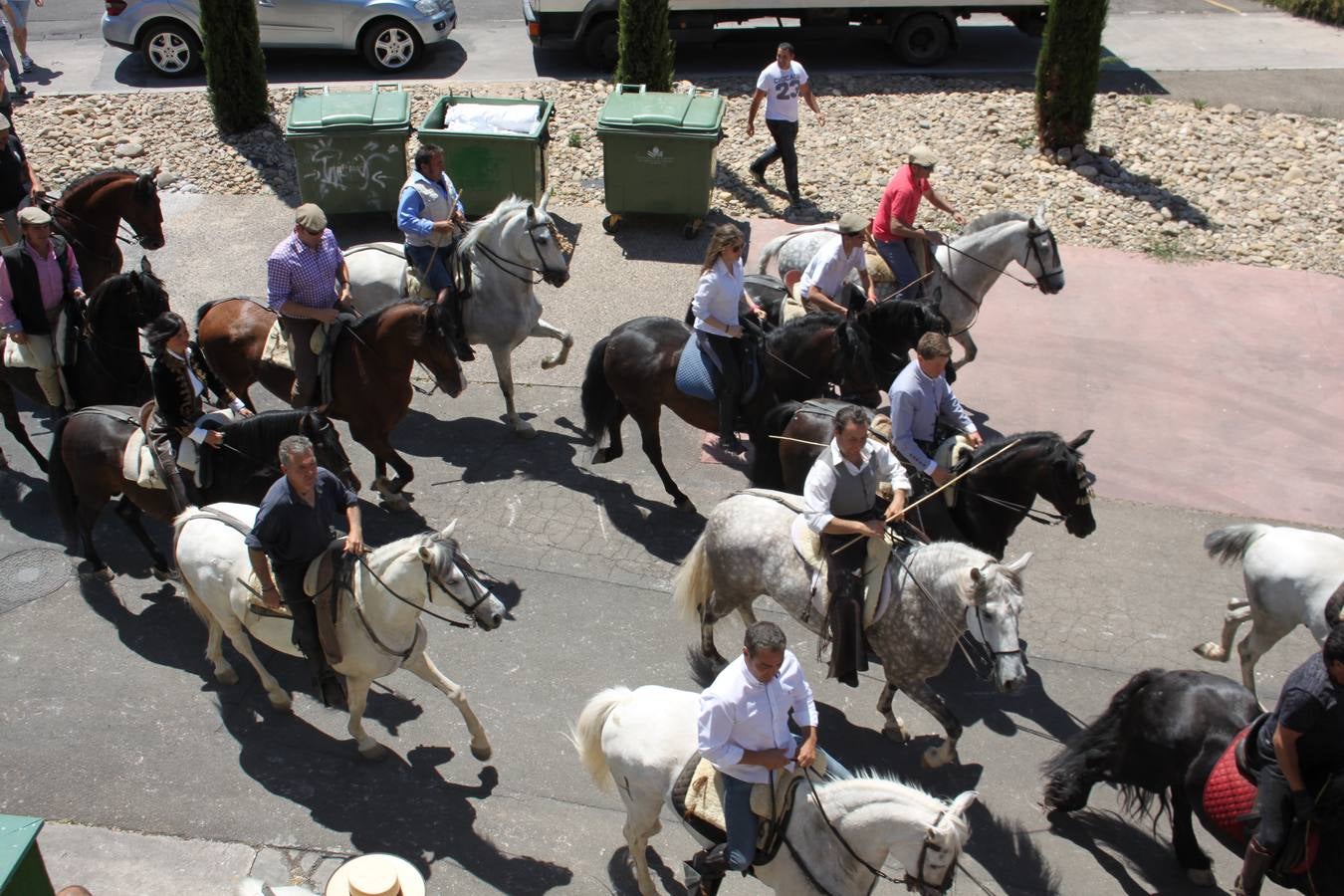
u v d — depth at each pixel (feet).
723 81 54.39
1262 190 45.93
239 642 23.27
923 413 24.06
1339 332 38.37
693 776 17.63
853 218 29.71
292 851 20.83
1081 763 20.49
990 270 33.86
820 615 21.97
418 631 21.81
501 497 30.76
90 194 34.88
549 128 48.01
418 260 33.22
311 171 42.80
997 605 19.01
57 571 27.84
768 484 28.35
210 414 25.12
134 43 53.57
